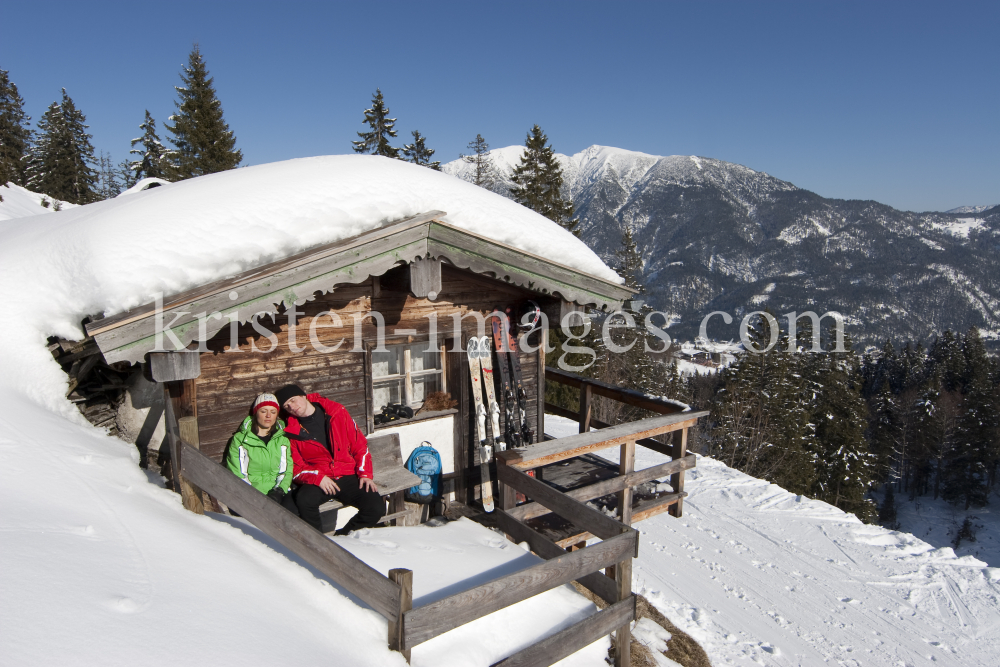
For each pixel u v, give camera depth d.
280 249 3.83
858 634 5.86
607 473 6.52
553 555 3.99
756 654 5.32
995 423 47.12
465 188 5.25
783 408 32.53
